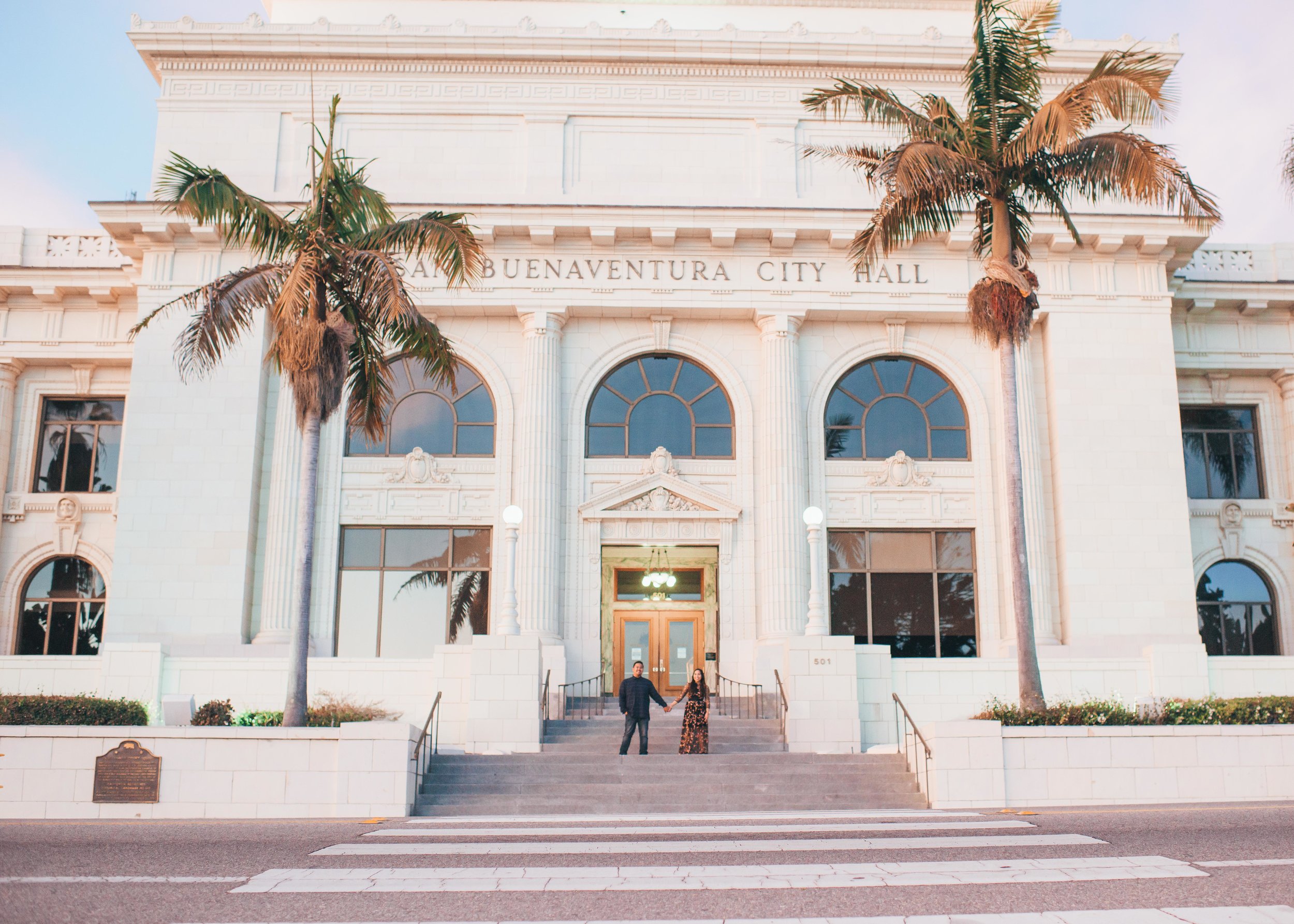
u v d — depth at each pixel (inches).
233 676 989.2
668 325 1151.6
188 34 1160.2
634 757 746.2
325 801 618.5
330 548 1091.9
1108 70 731.4
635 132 1184.2
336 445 1114.7
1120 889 373.4
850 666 874.1
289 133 1169.4
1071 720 683.4
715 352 1154.7
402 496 1112.8
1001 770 639.1
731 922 331.6
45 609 1204.5
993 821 549.0
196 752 621.3
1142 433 1114.7
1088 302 1139.3
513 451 1121.4
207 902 361.7
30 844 486.9
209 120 1165.7
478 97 1182.3
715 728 908.6
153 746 620.1
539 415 1105.4
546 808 660.7
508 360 1143.6
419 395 1142.3
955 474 1137.4
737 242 1143.6
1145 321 1138.0
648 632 1171.9
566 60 1185.4
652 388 1157.7
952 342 1161.4
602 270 1135.6
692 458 1136.2
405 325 737.6
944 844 470.0
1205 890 370.6
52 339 1224.8
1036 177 780.0
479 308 1130.7
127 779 615.5
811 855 443.8
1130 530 1091.9
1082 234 1128.8
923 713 963.3
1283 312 1251.8
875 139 1184.2
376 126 1178.0
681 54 1181.1
